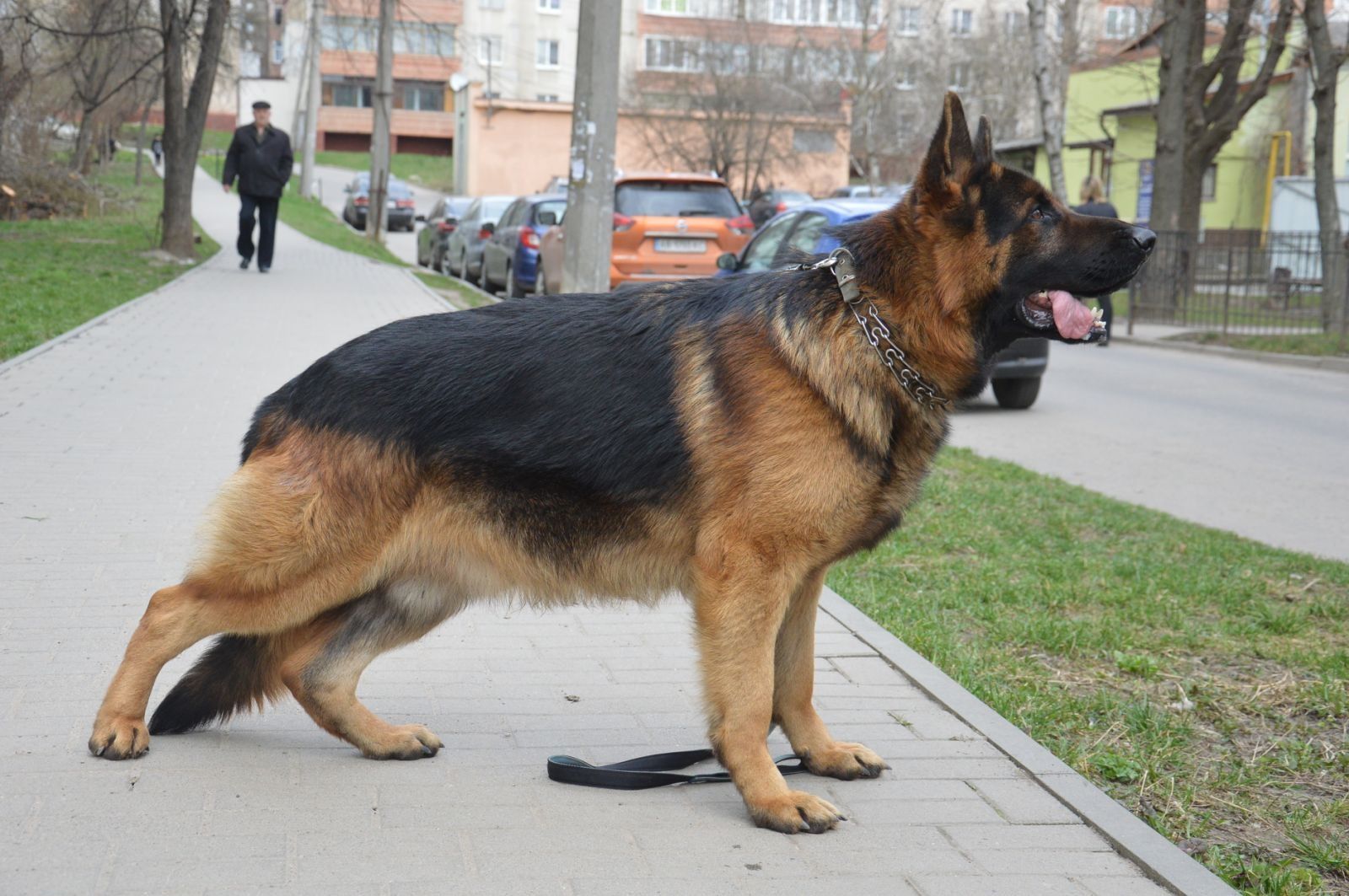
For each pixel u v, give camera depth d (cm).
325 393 367
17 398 969
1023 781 392
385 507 363
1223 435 1197
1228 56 2542
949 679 481
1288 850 365
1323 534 810
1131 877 329
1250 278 2164
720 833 348
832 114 5447
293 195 5066
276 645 393
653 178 1733
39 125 3216
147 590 542
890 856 337
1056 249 359
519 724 430
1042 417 1299
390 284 2041
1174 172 2406
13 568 566
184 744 395
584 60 1142
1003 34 5672
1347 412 1346
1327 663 527
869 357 355
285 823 340
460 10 7400
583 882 314
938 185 355
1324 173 2088
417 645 510
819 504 349
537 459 358
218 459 809
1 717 401
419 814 351
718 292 375
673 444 355
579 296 388
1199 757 434
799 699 397
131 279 1845
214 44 2230
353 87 8050
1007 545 733
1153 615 596
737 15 5291
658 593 375
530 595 378
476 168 6169
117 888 298
